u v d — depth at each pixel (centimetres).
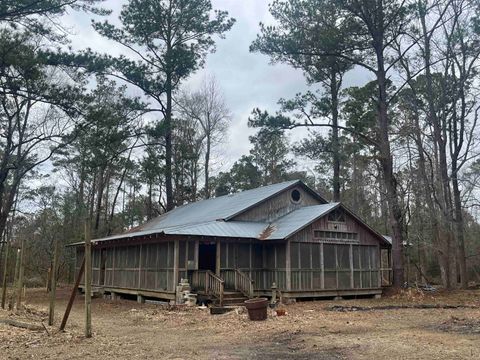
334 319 1413
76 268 3133
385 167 2509
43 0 1828
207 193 4488
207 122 4572
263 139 2738
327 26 2459
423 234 2986
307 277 2119
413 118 3033
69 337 1049
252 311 1372
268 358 857
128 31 3544
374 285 2333
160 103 3653
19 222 4297
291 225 2169
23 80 2005
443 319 1408
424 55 2758
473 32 2559
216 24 3666
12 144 3072
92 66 2159
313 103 3212
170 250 2012
